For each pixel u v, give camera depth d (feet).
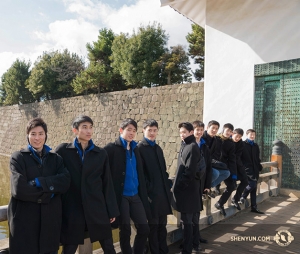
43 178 6.55
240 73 21.29
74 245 7.43
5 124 76.69
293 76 18.90
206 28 22.89
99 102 50.55
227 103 21.95
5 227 17.39
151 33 54.70
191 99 36.27
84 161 7.50
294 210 16.15
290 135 19.34
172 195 10.37
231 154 13.50
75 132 7.71
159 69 54.90
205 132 12.81
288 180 19.62
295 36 18.74
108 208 7.72
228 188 13.71
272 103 20.03
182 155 9.95
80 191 7.39
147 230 8.66
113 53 61.26
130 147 9.10
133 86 61.00
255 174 15.56
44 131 7.00
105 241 7.82
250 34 20.67
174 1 20.63
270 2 19.75
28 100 90.07
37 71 78.07
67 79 78.74
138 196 8.88
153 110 40.68
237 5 21.24
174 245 11.35
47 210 6.64
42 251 6.49
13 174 6.38
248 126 20.99
